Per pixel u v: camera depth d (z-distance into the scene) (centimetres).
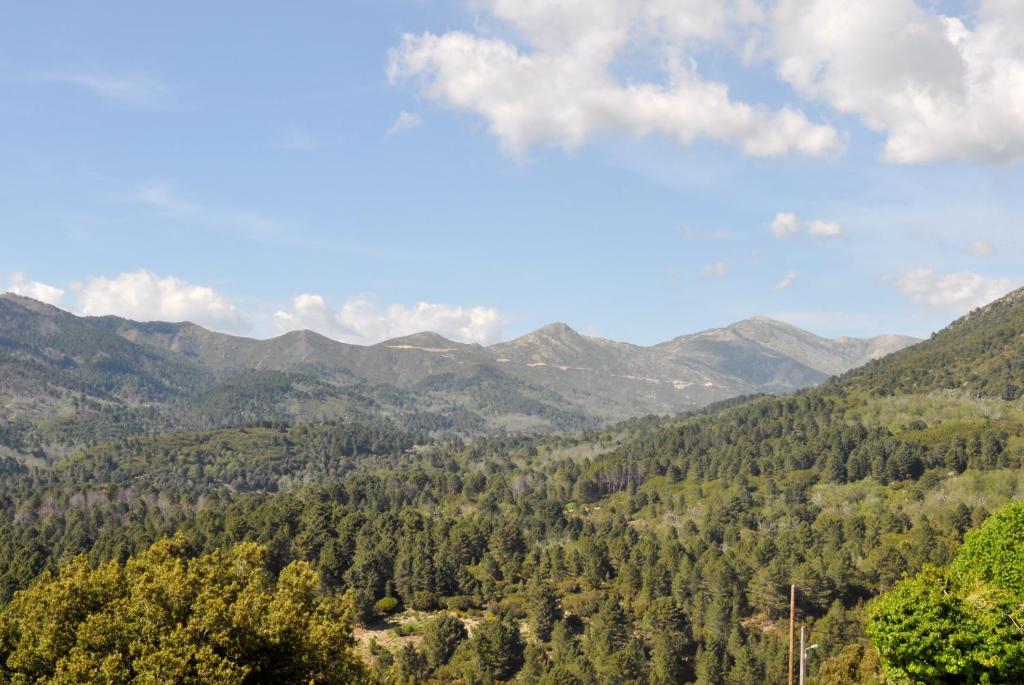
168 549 4991
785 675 10688
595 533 19612
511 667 11838
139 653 3953
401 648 12400
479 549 17250
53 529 18212
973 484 19125
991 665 4359
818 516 19575
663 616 12600
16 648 4172
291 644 4403
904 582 4916
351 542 15862
